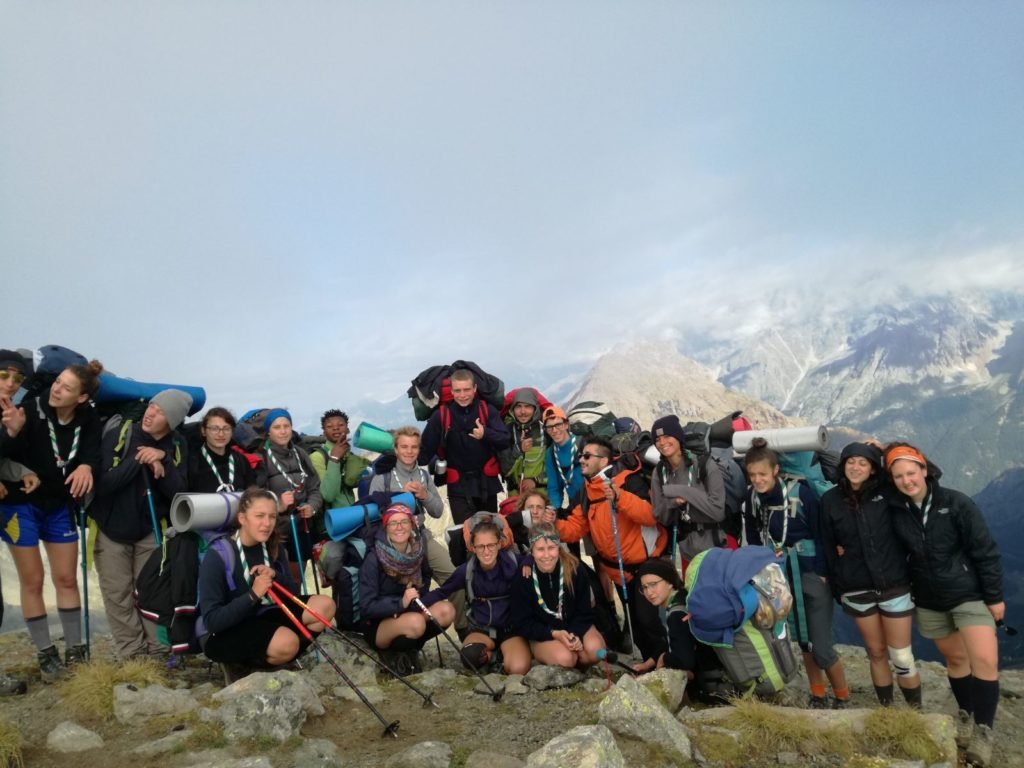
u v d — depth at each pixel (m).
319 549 5.82
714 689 4.51
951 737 3.66
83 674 4.04
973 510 4.14
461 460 6.34
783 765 3.47
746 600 4.23
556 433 6.18
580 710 4.03
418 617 5.06
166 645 4.65
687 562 5.23
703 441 5.23
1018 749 4.23
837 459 4.80
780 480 4.77
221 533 4.44
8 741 3.31
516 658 5.09
